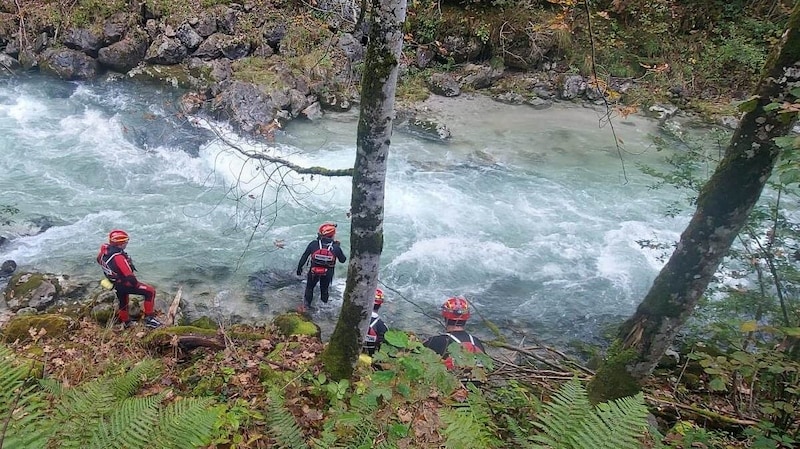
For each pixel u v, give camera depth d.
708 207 3.54
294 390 4.43
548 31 15.01
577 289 8.10
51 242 8.12
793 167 2.64
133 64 13.34
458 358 3.26
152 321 6.55
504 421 3.77
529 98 14.59
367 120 3.82
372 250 4.22
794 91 2.79
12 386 2.54
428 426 3.26
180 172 10.19
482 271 8.41
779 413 3.94
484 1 15.36
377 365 4.86
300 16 13.81
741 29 15.78
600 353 6.73
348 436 3.34
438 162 11.34
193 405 2.53
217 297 7.37
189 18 13.28
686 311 3.82
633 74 15.21
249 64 13.10
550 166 11.46
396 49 3.65
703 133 12.90
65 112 11.73
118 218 8.86
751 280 6.93
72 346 5.46
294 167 4.35
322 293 7.33
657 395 4.95
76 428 2.35
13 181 9.45
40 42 13.18
